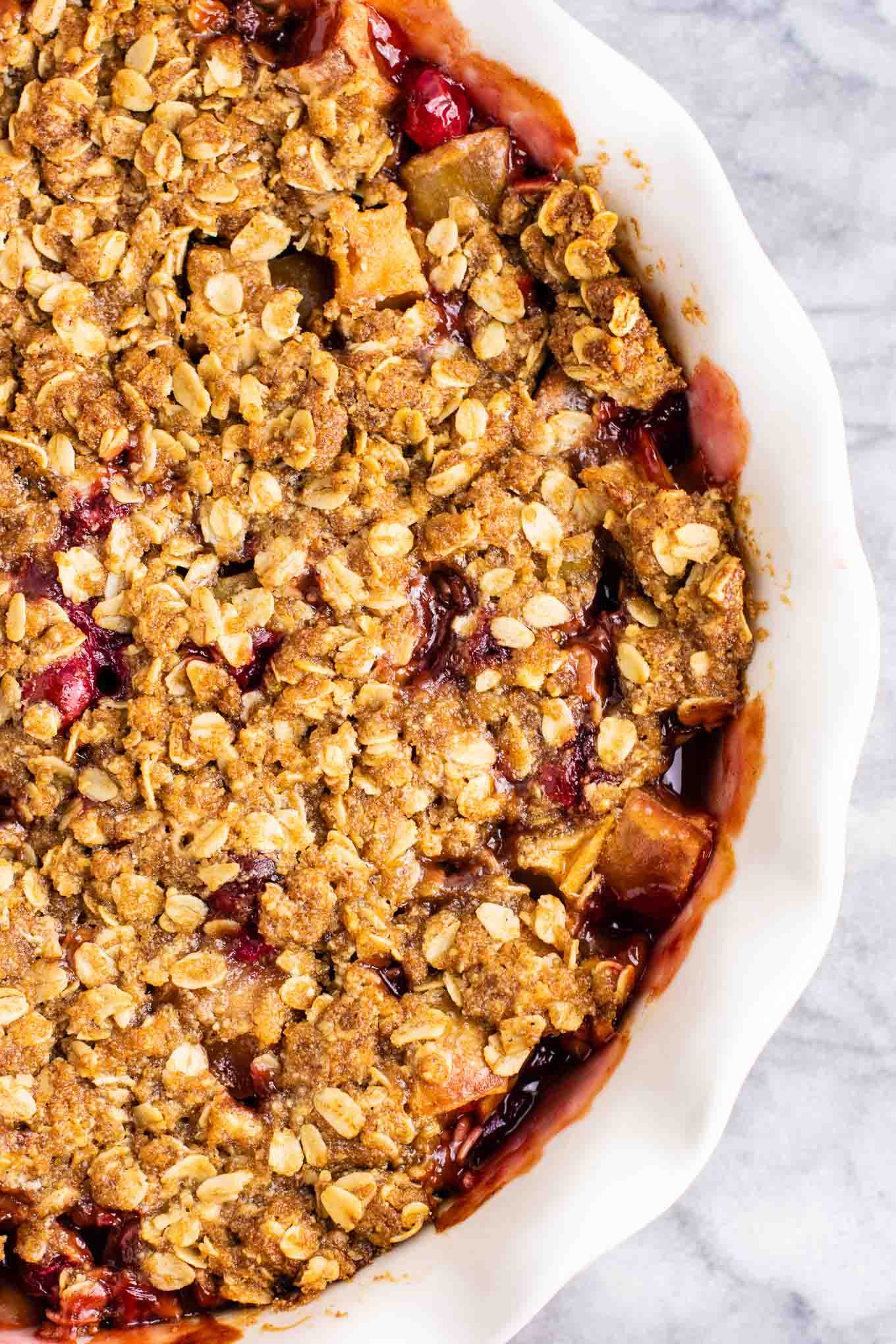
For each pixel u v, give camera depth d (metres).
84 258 0.61
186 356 0.62
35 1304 0.62
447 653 0.62
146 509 0.62
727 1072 0.60
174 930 0.61
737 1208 0.68
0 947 0.61
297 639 0.61
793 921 0.60
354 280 0.61
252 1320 0.62
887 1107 0.68
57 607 0.62
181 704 0.61
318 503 0.61
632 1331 0.68
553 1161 0.61
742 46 0.68
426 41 0.61
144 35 0.61
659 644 0.61
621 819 0.62
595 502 0.62
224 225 0.62
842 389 0.69
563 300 0.62
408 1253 0.62
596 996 0.62
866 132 0.68
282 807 0.61
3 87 0.62
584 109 0.60
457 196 0.62
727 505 0.62
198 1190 0.61
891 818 0.68
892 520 0.68
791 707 0.60
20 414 0.61
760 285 0.60
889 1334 0.68
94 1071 0.61
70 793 0.62
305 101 0.61
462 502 0.62
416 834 0.61
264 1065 0.61
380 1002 0.61
